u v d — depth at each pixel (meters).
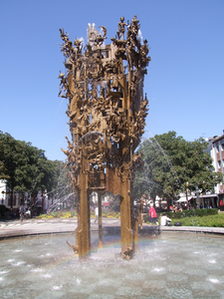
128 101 10.51
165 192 38.31
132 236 9.86
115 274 8.09
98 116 10.28
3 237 15.09
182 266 8.84
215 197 57.06
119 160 10.09
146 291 6.71
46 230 17.05
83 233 9.86
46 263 9.73
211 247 11.98
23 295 6.63
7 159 47.50
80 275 8.06
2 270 8.92
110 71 10.63
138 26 10.86
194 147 40.16
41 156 57.00
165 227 16.12
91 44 11.05
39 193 62.50
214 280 7.43
